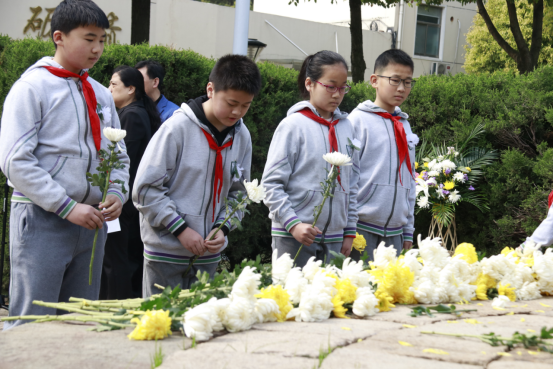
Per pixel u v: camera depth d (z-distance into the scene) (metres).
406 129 3.52
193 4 15.80
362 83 5.77
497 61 18.02
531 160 4.91
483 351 1.38
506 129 5.11
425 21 19.55
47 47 4.53
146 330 1.49
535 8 10.45
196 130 2.55
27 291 2.37
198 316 1.50
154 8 15.16
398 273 1.93
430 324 1.68
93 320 1.68
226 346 1.41
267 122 4.99
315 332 1.56
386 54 3.37
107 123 2.61
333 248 2.96
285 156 2.86
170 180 2.57
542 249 2.51
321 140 2.92
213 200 2.62
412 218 3.50
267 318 1.72
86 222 2.28
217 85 2.43
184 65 4.69
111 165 2.25
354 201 3.12
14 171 2.25
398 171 3.30
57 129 2.39
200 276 1.92
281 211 2.80
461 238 5.51
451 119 5.48
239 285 1.65
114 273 3.65
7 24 12.74
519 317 1.80
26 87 2.33
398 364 1.25
